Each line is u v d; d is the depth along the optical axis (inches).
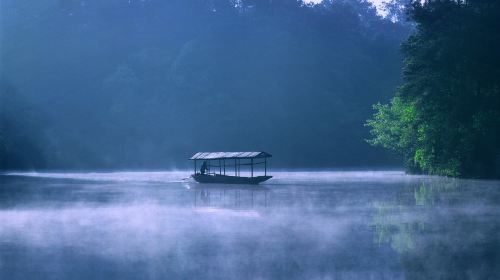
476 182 1844.2
